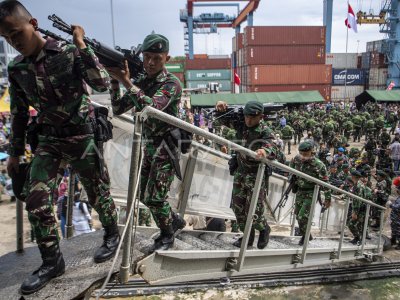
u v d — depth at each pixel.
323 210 5.90
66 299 2.17
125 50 2.70
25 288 2.20
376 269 6.66
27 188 2.35
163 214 2.78
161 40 2.57
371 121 23.73
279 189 7.00
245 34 44.97
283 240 5.09
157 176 2.74
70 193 3.41
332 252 4.85
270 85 44.50
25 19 2.08
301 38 44.00
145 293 5.48
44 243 2.31
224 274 3.04
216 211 5.25
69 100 2.27
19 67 2.24
